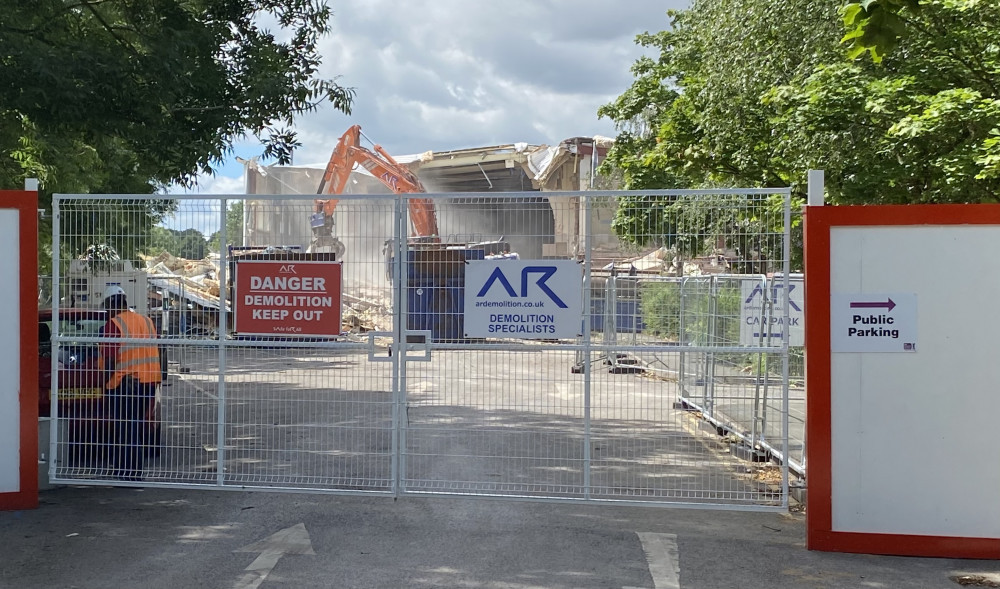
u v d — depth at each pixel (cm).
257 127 1207
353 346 724
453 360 729
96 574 553
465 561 582
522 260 704
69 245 759
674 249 719
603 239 717
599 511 717
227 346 735
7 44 952
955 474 603
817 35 1212
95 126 1053
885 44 565
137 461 776
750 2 1380
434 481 745
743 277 917
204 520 680
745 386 936
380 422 1002
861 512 612
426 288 712
